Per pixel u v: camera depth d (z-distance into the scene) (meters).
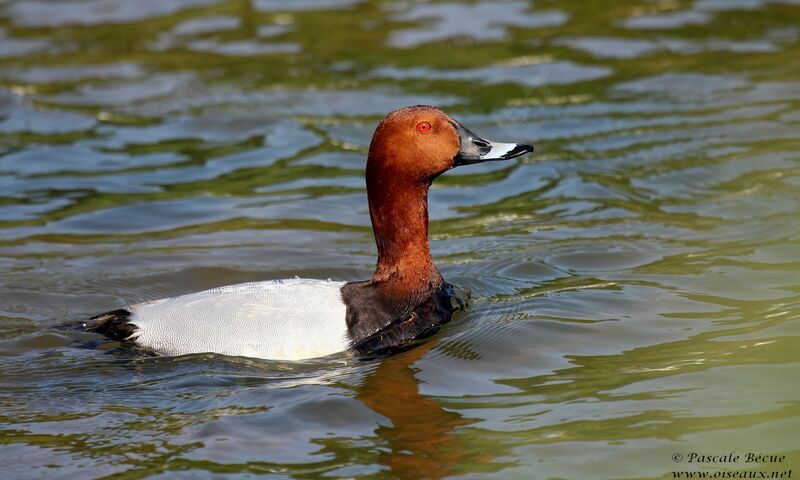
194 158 16.14
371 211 10.35
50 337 9.91
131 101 18.59
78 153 16.31
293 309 9.64
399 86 18.88
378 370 9.16
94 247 12.77
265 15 23.42
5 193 14.71
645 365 8.95
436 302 10.33
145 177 15.38
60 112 18.06
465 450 7.62
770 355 8.91
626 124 16.97
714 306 10.27
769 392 8.22
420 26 22.33
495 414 8.19
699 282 10.98
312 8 23.86
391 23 22.61
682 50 20.28
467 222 13.70
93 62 20.58
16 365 9.39
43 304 10.98
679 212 13.52
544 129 16.89
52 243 12.90
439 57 20.33
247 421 8.23
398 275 10.23
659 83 18.64
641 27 21.77
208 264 12.12
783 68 18.97
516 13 23.03
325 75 19.62
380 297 10.00
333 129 17.11
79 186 15.00
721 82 18.52
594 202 14.09
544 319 10.16
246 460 7.59
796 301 10.19
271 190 14.86
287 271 11.95
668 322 9.94
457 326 10.17
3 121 17.61
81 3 24.42
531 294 10.99
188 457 7.67
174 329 9.58
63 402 8.68
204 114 17.91
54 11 23.89
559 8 23.28
